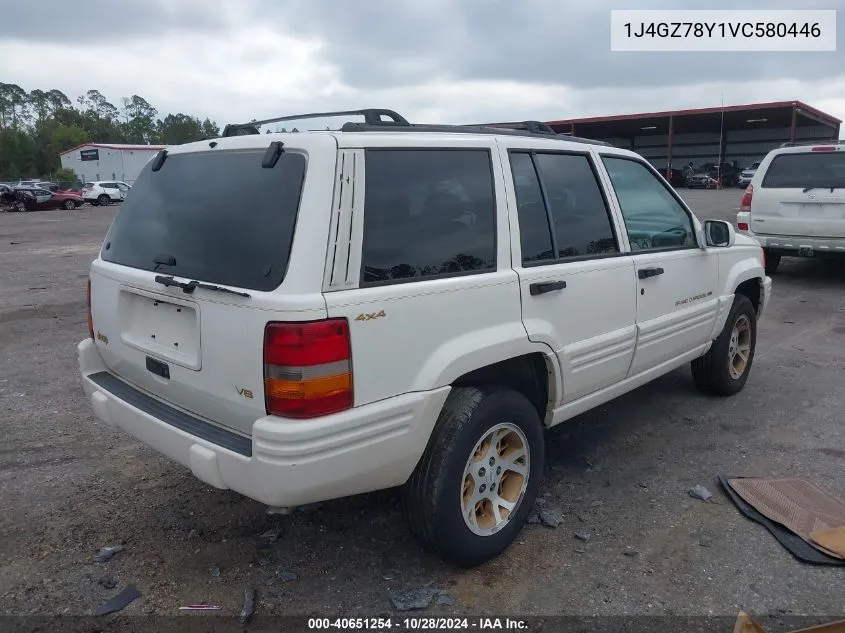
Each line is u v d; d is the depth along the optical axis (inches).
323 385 102.4
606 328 153.1
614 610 117.6
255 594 122.5
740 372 219.3
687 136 2258.9
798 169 387.9
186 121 4783.5
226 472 108.5
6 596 121.6
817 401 212.7
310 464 102.9
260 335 102.9
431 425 117.5
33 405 214.2
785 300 364.8
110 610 118.0
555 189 144.6
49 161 4099.4
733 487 156.6
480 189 128.0
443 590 123.5
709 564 130.0
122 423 131.7
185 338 118.7
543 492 158.1
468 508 126.0
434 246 118.7
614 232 157.2
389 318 109.7
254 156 115.8
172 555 134.0
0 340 297.0
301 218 103.8
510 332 128.3
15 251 657.0
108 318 138.2
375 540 138.8
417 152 119.1
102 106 5600.4
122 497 156.0
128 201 143.9
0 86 5049.2
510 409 128.4
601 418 201.5
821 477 162.9
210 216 118.0
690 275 181.6
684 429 192.5
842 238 373.1
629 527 143.2
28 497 155.9
